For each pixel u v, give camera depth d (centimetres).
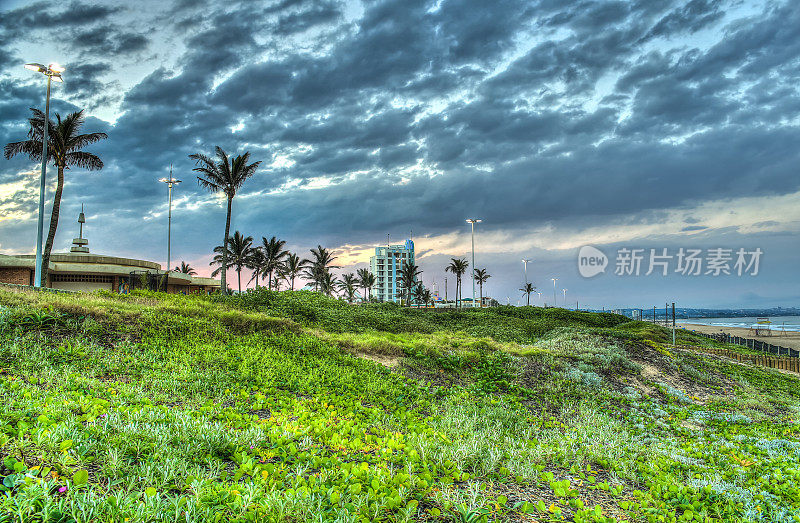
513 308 5544
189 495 385
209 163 3372
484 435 843
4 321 1119
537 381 1619
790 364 2939
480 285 8981
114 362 1023
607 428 1060
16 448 420
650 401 1564
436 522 426
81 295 1875
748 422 1361
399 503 435
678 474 740
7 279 3494
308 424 736
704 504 586
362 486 469
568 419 1199
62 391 712
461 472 581
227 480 443
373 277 9206
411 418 986
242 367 1181
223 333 1536
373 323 2836
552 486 580
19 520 301
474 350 1972
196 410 759
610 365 1980
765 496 641
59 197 2795
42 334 1115
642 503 565
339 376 1302
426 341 2133
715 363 2641
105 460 425
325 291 6938
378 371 1444
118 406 638
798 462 861
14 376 797
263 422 720
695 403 1642
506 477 607
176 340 1338
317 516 365
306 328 1997
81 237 4184
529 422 1101
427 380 1462
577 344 2527
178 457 469
